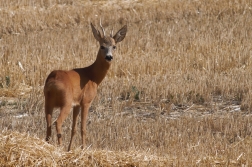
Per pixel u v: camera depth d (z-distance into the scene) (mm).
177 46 52094
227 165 24938
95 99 37531
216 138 29312
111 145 27938
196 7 66375
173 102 37625
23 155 23484
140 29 58594
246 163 24875
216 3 67000
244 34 54938
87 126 31703
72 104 26719
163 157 25516
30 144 24156
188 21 60781
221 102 37938
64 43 53031
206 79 41562
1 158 23328
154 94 38312
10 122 32281
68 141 29047
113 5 68625
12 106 36688
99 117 34562
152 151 26906
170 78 42188
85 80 27750
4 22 61312
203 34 55312
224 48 51188
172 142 28531
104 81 41812
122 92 39500
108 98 38594
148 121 33156
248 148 27344
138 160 24641
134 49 51312
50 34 56781
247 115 34375
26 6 67562
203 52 50219
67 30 58906
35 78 42281
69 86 26172
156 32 56656
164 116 34938
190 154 26094
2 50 49844
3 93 39312
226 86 39625
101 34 29406
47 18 63125
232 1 67312
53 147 24672
